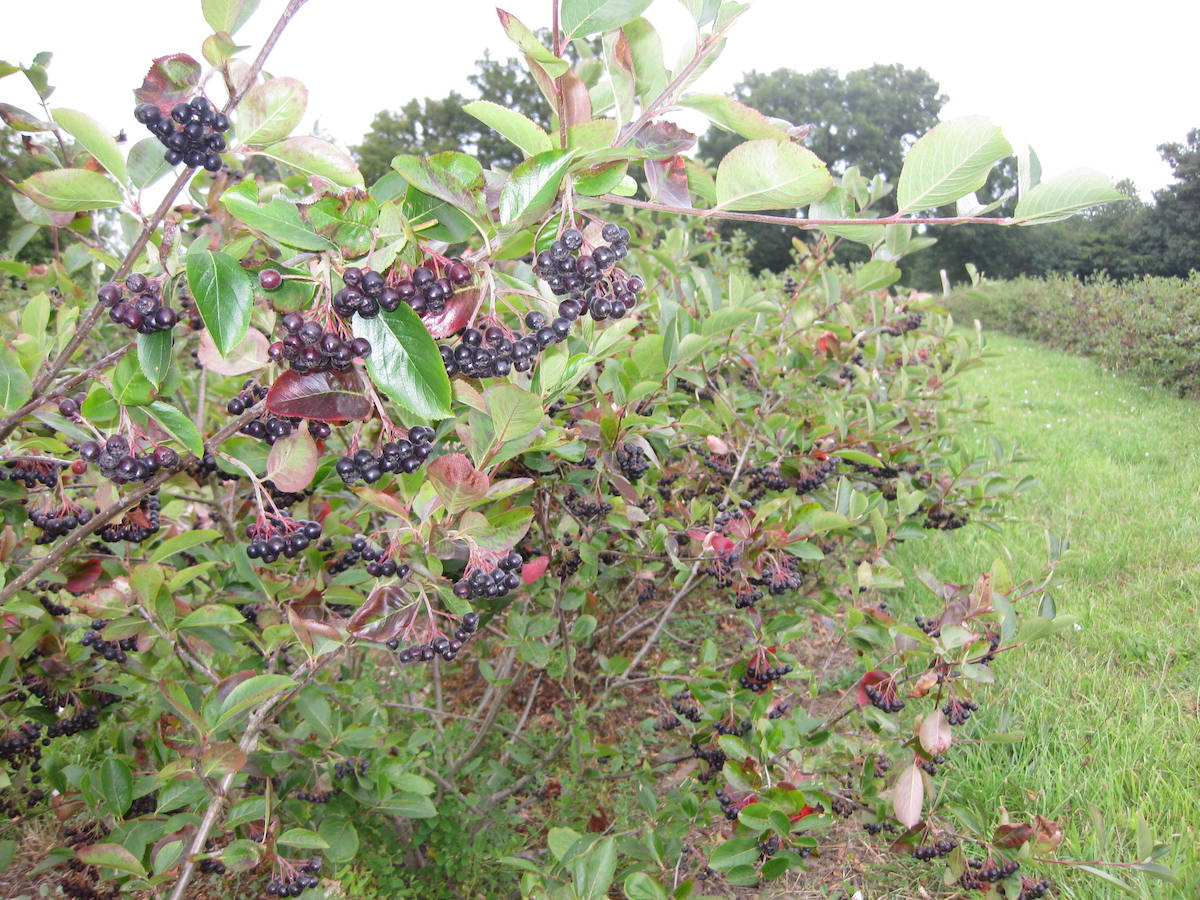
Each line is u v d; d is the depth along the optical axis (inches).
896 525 135.7
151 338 50.5
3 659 85.6
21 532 94.7
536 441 68.9
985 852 117.0
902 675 107.2
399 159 43.3
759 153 45.7
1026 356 646.5
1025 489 168.7
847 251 818.8
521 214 43.8
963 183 46.3
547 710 180.2
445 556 59.1
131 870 66.8
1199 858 110.0
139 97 45.4
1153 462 304.2
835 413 152.9
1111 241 1477.6
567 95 46.3
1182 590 191.6
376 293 44.5
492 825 137.6
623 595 169.8
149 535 80.5
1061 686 155.8
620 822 135.3
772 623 108.0
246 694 69.1
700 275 134.0
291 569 108.6
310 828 113.5
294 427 60.5
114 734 100.6
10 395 60.1
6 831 123.9
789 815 90.0
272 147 50.2
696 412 119.1
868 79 1755.7
